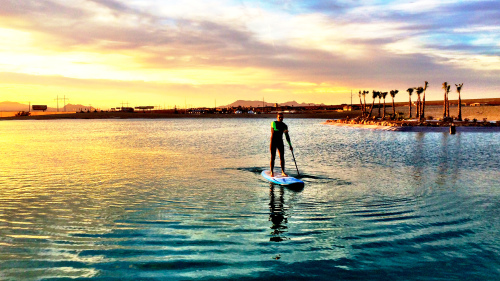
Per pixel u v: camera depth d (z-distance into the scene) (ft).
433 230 18.78
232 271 13.43
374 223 20.08
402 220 20.72
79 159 55.26
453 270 13.65
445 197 27.09
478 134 131.13
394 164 48.08
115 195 27.76
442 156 58.75
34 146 83.76
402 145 83.30
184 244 16.44
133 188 30.78
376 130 173.58
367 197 27.02
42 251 15.51
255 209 23.26
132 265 13.97
